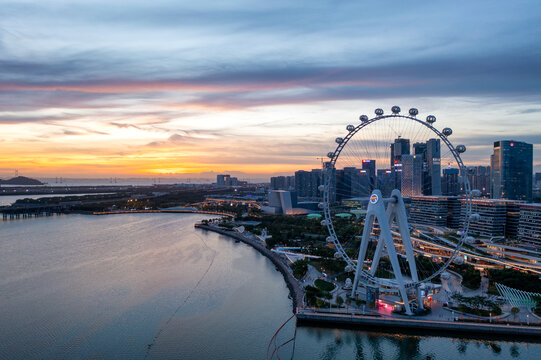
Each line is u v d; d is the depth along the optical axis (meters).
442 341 149.12
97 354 137.38
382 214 163.88
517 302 166.88
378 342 149.50
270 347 144.25
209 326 161.12
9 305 182.75
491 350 143.12
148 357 135.75
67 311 175.62
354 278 193.62
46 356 136.00
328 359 137.88
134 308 179.88
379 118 177.00
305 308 166.88
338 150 180.25
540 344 144.12
